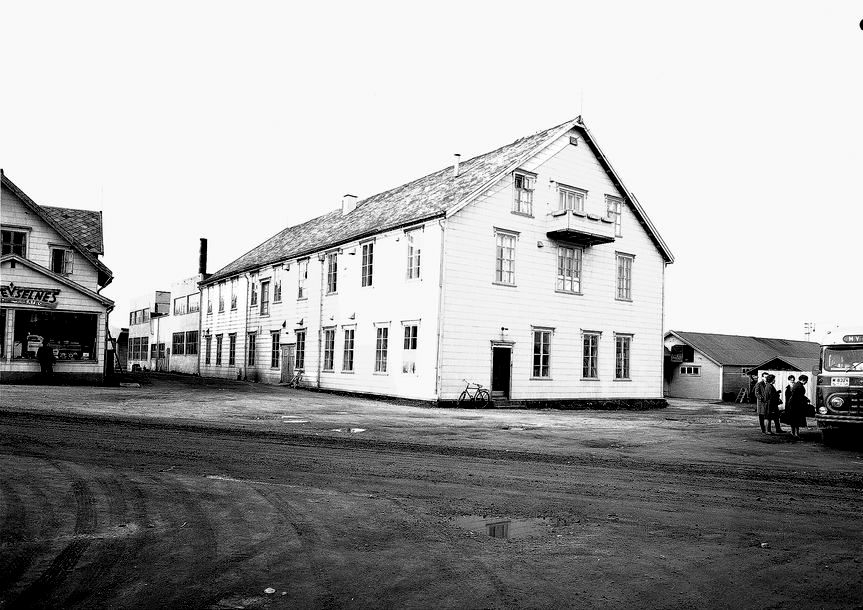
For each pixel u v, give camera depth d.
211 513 7.89
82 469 10.18
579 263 30.66
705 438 17.86
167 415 18.00
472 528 7.59
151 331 59.19
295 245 38.16
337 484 9.78
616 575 6.05
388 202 33.81
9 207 28.66
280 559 6.30
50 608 5.00
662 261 34.34
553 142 29.72
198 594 5.37
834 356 17.34
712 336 56.88
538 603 5.34
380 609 5.16
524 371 28.31
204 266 50.31
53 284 28.28
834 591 5.71
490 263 27.45
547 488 9.96
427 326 26.42
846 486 10.80
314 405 23.50
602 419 23.53
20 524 7.21
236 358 42.25
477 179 28.44
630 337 32.59
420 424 18.73
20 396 20.97
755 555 6.73
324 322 33.31
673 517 8.32
